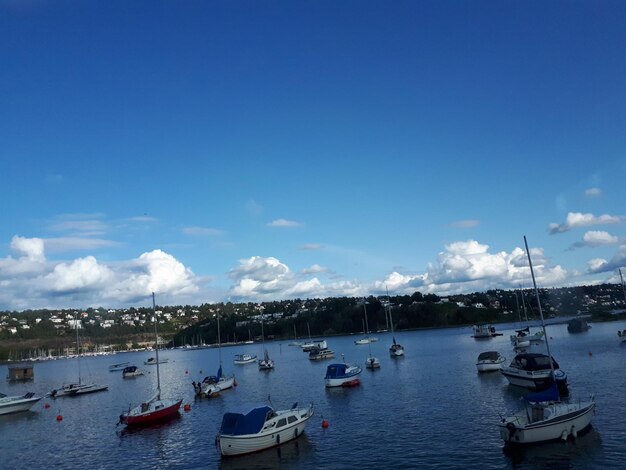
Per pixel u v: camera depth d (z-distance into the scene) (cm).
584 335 15000
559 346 12075
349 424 5194
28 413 8125
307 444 4525
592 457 3541
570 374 7244
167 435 5519
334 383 7962
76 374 18175
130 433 5781
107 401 9150
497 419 4884
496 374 8081
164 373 15225
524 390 6391
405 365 10775
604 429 4141
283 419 4619
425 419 5134
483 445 4047
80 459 4881
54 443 5731
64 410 8319
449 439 4309
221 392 8644
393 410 5753
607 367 7688
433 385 7456
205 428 5712
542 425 3803
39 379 16338
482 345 15312
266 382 9856
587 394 5650
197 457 4519
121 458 4766
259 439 4334
